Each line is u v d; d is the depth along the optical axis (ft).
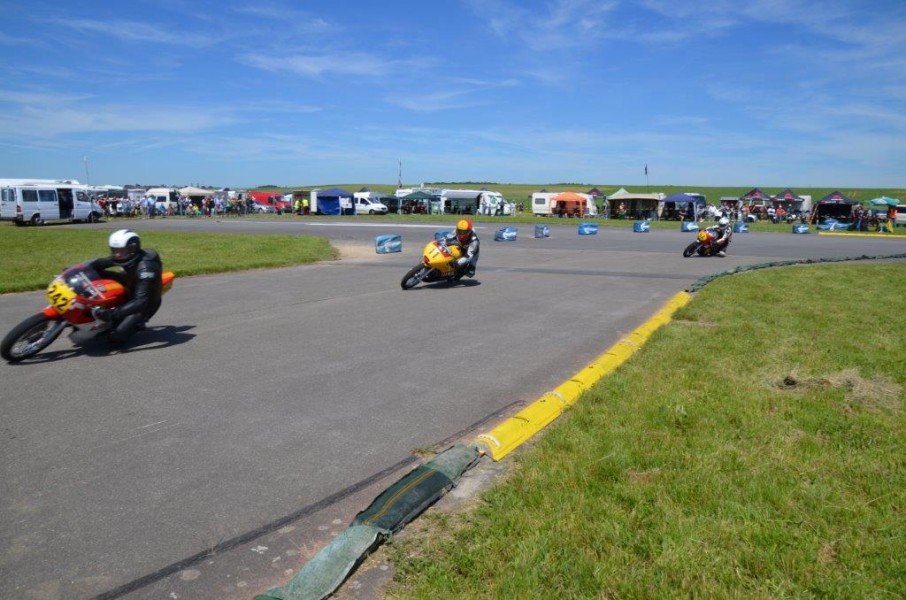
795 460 13.93
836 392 18.61
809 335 26.84
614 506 11.93
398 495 12.27
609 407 17.46
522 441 15.87
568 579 9.78
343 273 50.78
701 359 22.52
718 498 12.19
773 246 93.04
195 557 10.89
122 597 9.82
